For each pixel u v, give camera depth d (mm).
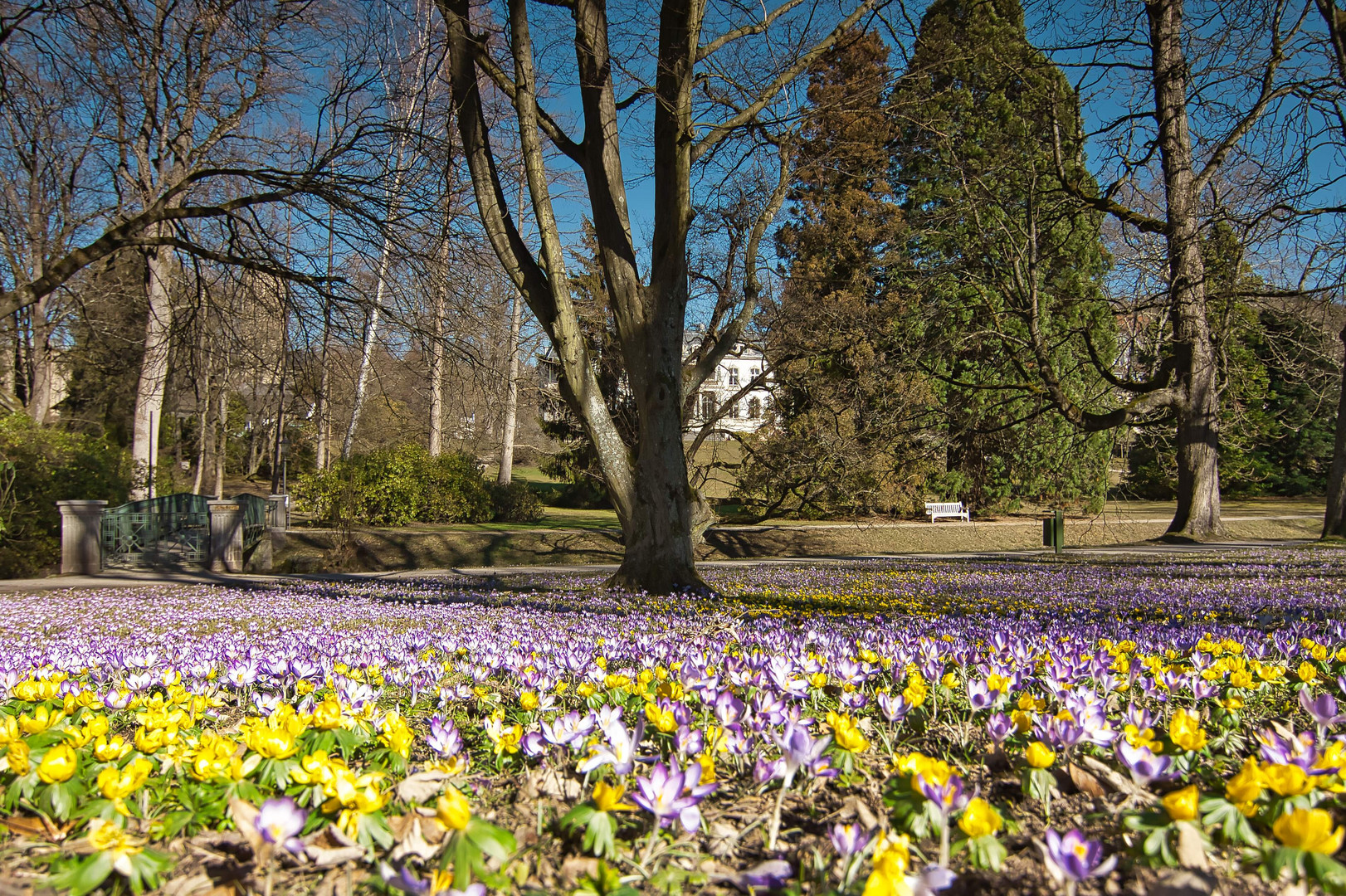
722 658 4219
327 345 13445
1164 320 14000
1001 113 17781
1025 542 25781
